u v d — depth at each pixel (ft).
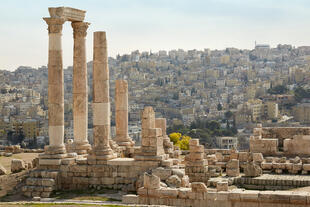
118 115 173.47
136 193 129.90
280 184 139.23
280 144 193.26
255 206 108.58
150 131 134.10
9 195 134.82
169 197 114.62
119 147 161.99
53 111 140.87
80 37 151.33
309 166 149.38
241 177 145.69
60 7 141.59
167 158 138.31
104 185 136.05
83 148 151.74
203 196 112.16
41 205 115.03
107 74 143.74
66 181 138.41
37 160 156.56
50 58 141.18
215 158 169.78
